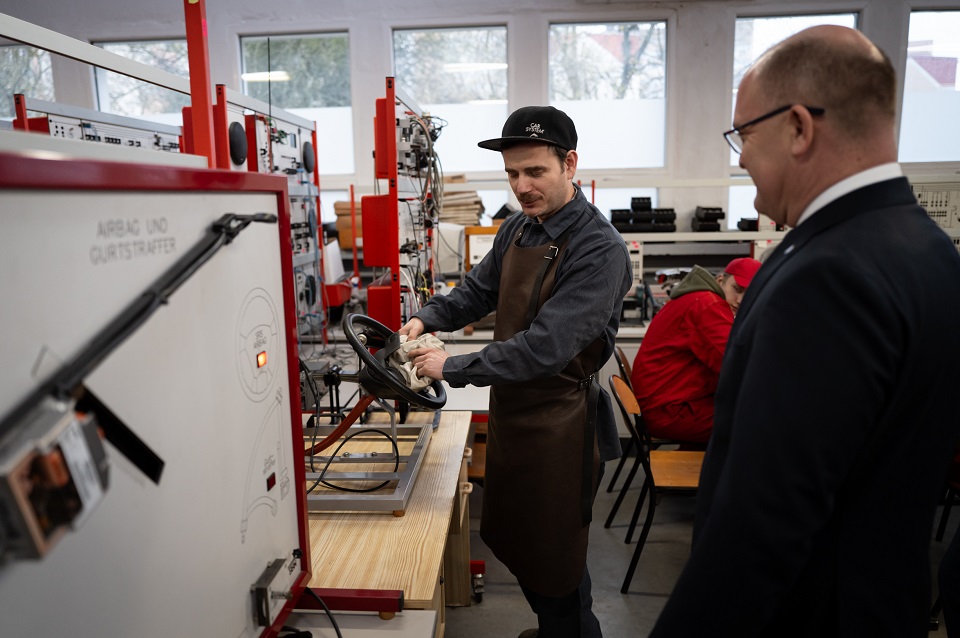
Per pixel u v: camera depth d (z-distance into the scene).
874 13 4.71
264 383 0.90
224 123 2.19
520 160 1.51
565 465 1.58
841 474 0.67
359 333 1.60
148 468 0.62
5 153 0.43
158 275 0.64
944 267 0.72
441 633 1.36
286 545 0.99
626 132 5.09
